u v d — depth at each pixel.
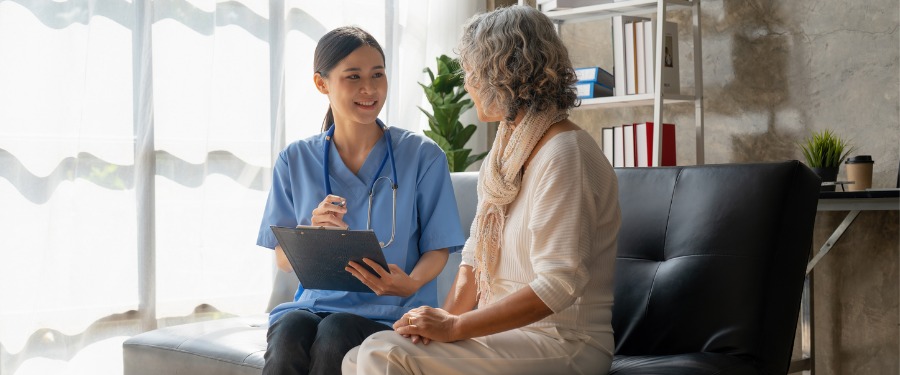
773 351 1.56
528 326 1.43
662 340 1.66
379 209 1.96
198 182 3.00
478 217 1.53
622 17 3.06
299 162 2.04
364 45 1.95
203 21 3.00
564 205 1.36
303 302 1.93
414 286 1.77
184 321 2.99
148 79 2.89
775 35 2.91
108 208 2.84
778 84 2.90
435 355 1.35
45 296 2.71
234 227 3.10
